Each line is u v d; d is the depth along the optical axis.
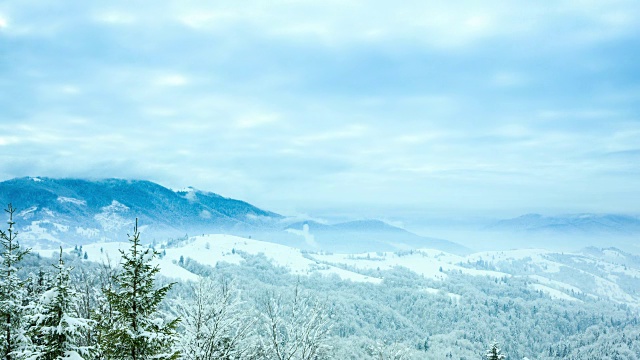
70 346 12.32
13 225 13.03
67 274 12.78
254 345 17.00
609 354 169.38
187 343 16.16
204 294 17.02
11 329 12.43
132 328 11.62
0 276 12.56
